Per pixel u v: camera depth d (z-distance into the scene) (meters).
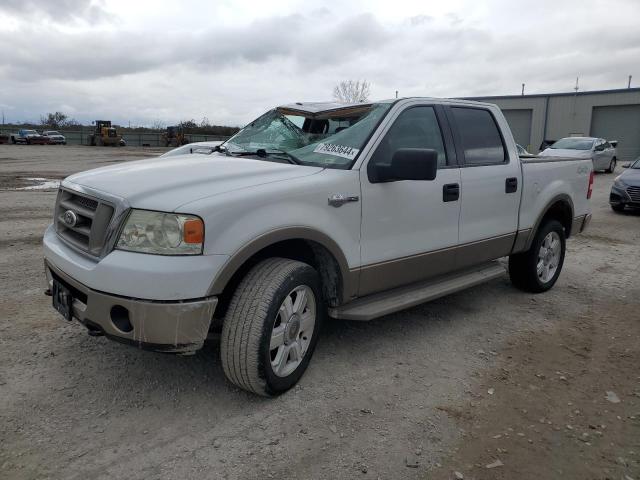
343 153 3.82
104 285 2.91
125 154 35.31
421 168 3.52
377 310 3.85
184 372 3.69
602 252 8.15
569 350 4.34
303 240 3.60
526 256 5.58
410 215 4.07
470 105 4.82
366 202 3.74
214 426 3.08
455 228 4.48
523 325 4.87
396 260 4.03
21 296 5.09
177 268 2.85
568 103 41.59
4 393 3.33
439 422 3.22
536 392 3.63
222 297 3.35
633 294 5.91
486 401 3.49
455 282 4.61
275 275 3.20
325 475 2.71
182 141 58.06
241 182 3.26
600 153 23.06
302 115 4.55
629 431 3.19
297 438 3.00
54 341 4.09
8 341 4.07
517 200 5.12
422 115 4.33
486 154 4.86
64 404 3.24
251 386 3.20
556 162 5.68
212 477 2.66
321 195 3.46
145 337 2.88
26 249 7.02
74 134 60.16
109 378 3.57
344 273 3.66
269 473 2.71
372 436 3.05
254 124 4.85
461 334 4.59
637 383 3.80
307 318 3.53
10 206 10.80
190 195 3.02
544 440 3.08
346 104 4.45
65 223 3.41
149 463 2.74
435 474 2.75
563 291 5.96
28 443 2.86
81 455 2.78
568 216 6.02
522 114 44.09
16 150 40.72
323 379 3.68
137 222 2.94
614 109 39.91
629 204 12.08
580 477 2.77
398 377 3.76
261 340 3.10
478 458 2.89
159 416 3.16
